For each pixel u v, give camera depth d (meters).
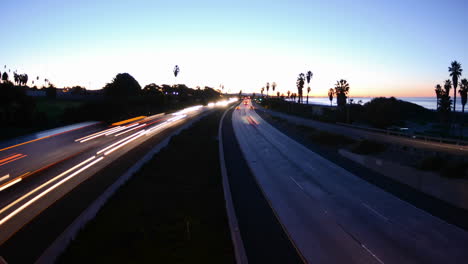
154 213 13.33
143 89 109.19
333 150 33.22
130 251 9.68
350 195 17.48
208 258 9.60
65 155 24.41
